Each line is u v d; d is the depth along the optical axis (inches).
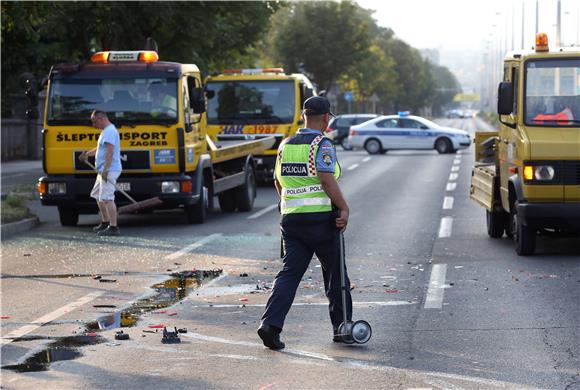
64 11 2596.0
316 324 784.9
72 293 948.6
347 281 711.1
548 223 1129.4
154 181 1517.0
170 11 2709.2
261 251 1243.8
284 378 617.0
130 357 680.4
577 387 586.2
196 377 623.2
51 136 1524.4
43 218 1728.6
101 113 1433.3
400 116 3841.0
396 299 896.3
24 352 697.0
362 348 697.6
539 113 1165.1
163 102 1517.0
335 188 691.4
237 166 1814.7
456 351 684.1
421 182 2434.8
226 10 3073.3
